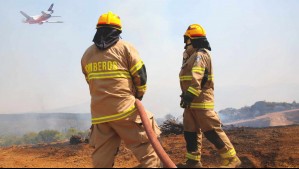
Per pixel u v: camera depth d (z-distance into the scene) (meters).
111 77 5.10
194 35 5.94
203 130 5.88
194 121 5.99
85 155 8.21
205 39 5.96
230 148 5.82
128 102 5.12
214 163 6.64
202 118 5.81
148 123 5.05
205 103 5.81
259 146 7.84
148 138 5.06
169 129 10.48
